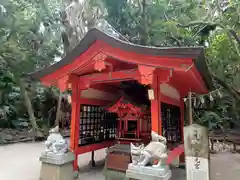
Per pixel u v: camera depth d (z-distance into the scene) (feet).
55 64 14.69
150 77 11.89
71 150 15.49
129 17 34.35
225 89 31.86
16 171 17.81
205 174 10.25
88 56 13.83
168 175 10.50
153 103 12.59
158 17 33.47
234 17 26.25
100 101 19.33
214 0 28.73
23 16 34.58
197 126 10.77
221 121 39.93
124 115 15.89
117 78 14.15
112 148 15.17
